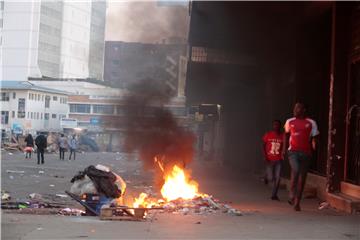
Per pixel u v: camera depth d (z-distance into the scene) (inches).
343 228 279.1
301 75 577.6
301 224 293.6
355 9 416.5
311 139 372.2
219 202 404.5
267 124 764.6
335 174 425.1
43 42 2738.7
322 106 504.7
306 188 469.7
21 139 1835.6
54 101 2842.0
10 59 2586.1
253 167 860.0
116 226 274.7
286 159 588.4
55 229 259.1
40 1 2603.3
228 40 645.3
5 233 241.6
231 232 260.8
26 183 572.4
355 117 420.2
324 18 503.8
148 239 237.1
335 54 431.5
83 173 335.6
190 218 315.3
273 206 400.5
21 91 2573.8
